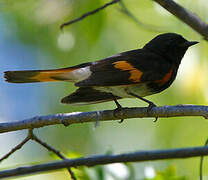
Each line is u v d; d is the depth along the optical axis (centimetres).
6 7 1055
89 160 609
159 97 1087
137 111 705
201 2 1022
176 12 819
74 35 1081
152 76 764
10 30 1165
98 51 1121
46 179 977
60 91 1267
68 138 1212
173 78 830
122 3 934
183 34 1024
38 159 1198
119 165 748
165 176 738
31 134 691
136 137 1211
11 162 1195
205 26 816
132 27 1119
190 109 657
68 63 1159
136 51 833
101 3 1045
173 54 840
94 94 787
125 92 768
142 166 975
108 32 1112
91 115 706
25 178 966
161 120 1167
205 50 1009
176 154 592
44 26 1106
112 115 716
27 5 1060
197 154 587
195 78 1002
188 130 1130
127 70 757
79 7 1048
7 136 1262
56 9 1055
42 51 1191
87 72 743
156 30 962
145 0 1083
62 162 608
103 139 1218
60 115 705
